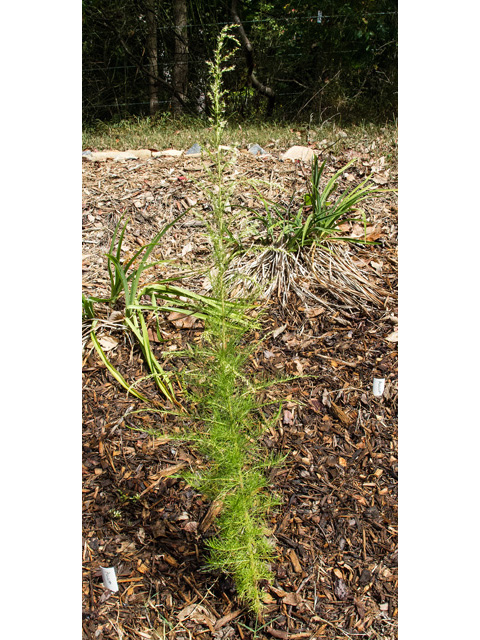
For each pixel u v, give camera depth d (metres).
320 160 4.67
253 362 2.86
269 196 4.05
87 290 3.29
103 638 1.90
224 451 1.89
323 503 2.33
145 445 2.52
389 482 2.42
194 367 2.49
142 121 6.93
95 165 4.81
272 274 3.36
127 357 2.88
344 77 7.36
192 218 3.92
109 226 3.89
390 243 3.68
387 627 1.95
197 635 1.92
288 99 7.71
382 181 4.26
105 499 2.32
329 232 3.64
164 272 3.45
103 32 7.64
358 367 2.88
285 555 2.16
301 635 1.93
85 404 2.67
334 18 7.29
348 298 3.25
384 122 6.39
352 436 2.60
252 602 2.00
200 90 7.52
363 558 2.16
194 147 5.10
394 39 7.04
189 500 2.33
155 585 2.06
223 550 1.96
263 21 7.49
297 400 2.71
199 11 7.42
